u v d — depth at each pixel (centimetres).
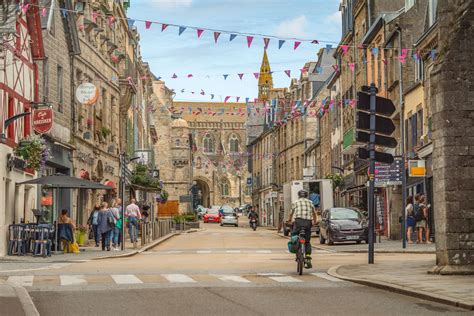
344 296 1305
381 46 4212
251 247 3375
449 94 1659
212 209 10194
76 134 3584
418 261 2050
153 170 6406
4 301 1202
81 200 3791
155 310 1141
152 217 4353
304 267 1847
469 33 1667
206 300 1261
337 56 5675
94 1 4009
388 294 1333
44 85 3145
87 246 3316
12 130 2642
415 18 3822
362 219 3494
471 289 1312
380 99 2009
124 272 1850
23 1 2312
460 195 1636
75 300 1266
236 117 14688
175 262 2286
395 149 4056
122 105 4788
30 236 2547
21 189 2755
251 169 10850
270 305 1191
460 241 1625
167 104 10150
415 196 3375
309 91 7069
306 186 4912
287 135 8125
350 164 5181
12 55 2636
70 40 3488
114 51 4559
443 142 1652
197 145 14450
